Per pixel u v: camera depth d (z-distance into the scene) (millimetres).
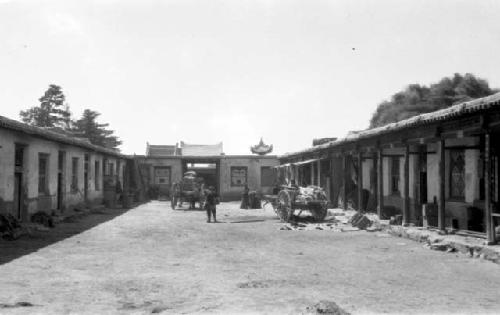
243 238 14641
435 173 17094
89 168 25938
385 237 14797
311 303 6812
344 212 21719
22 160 16500
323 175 27656
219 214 24672
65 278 8477
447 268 9578
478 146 14086
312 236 15141
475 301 6969
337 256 11133
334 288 7793
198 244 13250
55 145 19703
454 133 12602
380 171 17625
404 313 6301
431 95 51938
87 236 14820
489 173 11070
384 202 21125
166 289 7676
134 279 8445
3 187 14523
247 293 7418
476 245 11062
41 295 7223
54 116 55438
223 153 45531
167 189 39719
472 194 14836
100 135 58625
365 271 9273
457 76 51562
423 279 8508
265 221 20500
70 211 21891
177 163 39938
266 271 9266
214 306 6629
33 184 17172
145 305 6691
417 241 13711
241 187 39750
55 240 13758
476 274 8953
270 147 42156
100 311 6355
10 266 9578
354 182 24969
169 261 10414
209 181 46875
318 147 25172
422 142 14297
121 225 18391
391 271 9273
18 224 14578
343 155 22500
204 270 9352
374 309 6500
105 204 29484
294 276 8766
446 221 15820
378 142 17719
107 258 10734
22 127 14977
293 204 19578
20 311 6312
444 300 7016
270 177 39844
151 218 21781
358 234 15625
